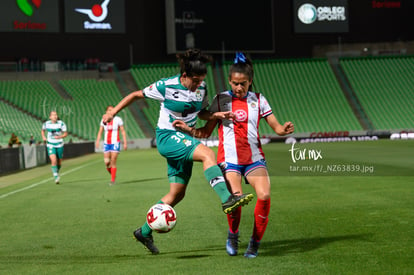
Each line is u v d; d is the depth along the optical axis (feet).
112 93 559.38
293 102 588.50
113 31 559.79
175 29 563.07
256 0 580.71
